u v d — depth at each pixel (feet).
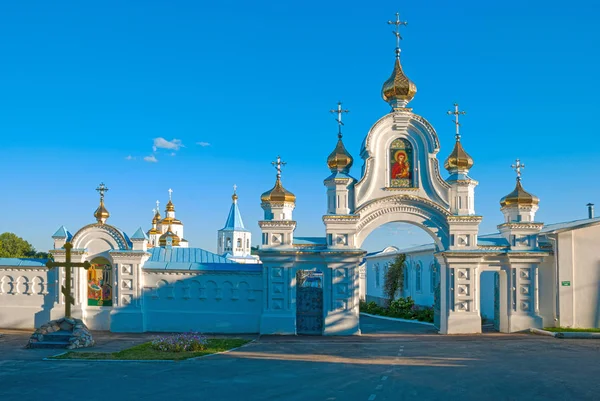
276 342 88.53
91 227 103.91
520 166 105.60
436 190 101.96
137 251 101.96
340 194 100.73
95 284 103.81
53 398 50.14
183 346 77.36
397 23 107.86
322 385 55.16
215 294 101.76
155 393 51.80
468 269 100.07
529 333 98.84
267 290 99.50
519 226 101.24
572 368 64.34
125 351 76.28
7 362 68.08
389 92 105.70
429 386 54.75
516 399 49.73
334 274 98.63
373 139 102.73
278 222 99.71
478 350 79.10
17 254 274.77
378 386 54.70
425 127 102.53
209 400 49.24
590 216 136.05
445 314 100.58
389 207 101.19
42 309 104.78
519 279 100.63
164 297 102.42
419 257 159.43
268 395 51.01
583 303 101.45
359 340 91.09
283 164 103.19
